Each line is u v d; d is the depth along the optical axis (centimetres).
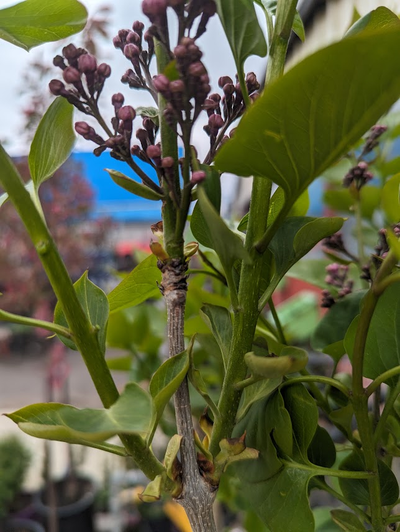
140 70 16
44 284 75
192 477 15
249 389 18
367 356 19
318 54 10
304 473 18
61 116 17
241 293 16
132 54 16
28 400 158
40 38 19
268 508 18
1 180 13
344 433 20
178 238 15
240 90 16
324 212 62
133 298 22
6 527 87
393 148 47
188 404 16
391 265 14
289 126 12
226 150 12
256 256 16
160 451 73
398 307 18
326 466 20
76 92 15
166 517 84
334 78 10
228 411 16
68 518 88
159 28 13
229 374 16
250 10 13
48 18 18
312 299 48
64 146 18
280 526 17
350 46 10
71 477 94
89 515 89
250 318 16
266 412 19
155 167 15
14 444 97
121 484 88
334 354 22
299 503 17
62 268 13
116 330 37
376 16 19
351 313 23
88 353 14
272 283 17
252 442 19
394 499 19
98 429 11
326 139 12
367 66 10
